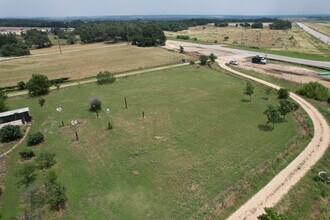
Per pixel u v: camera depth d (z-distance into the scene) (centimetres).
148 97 5634
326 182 2831
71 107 5247
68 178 3034
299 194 2666
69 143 3847
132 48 12738
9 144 3925
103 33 15538
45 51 13038
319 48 11650
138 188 2823
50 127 4412
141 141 3816
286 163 3164
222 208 2509
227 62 8675
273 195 2658
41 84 6050
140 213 2484
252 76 6962
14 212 2591
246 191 2717
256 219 2378
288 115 4531
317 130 3953
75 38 17075
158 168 3156
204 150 3519
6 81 7456
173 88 6178
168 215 2450
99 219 2428
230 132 3997
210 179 2925
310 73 7212
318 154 3328
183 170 3100
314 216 2420
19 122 4534
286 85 6169
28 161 3447
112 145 3734
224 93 5741
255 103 5125
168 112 4812
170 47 12556
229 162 3228
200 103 5203
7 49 11781
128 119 4572
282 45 12594
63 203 2638
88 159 3409
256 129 4062
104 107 5144
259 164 3162
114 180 2969
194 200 2623
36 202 2645
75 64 9381
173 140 3812
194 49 11556
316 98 5334
